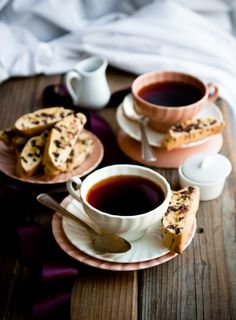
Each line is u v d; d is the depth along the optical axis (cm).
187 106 74
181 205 61
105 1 110
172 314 56
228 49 101
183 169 68
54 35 111
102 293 58
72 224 62
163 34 99
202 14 110
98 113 86
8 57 100
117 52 99
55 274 58
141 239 60
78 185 61
